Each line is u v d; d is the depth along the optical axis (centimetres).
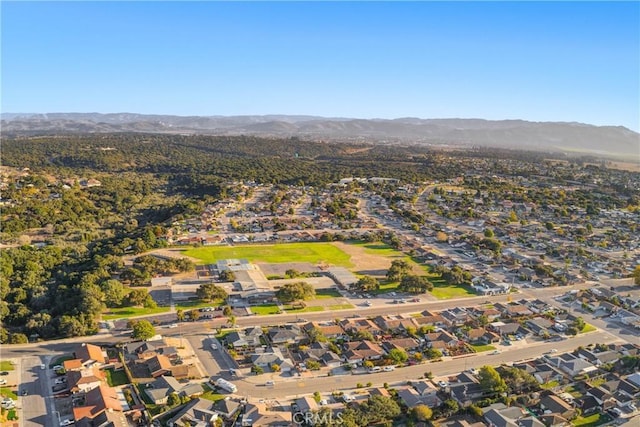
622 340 18475
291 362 15888
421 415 12850
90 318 17812
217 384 14400
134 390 13938
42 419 12525
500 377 14538
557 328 19138
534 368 15588
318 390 14375
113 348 16425
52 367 15125
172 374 14712
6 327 17862
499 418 12794
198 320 18912
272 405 13512
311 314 19850
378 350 16562
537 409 13762
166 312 19562
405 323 18850
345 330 18275
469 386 14250
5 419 12338
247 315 19512
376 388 14500
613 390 14562
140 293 19812
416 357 16212
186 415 12638
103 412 12425
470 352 17025
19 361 15400
